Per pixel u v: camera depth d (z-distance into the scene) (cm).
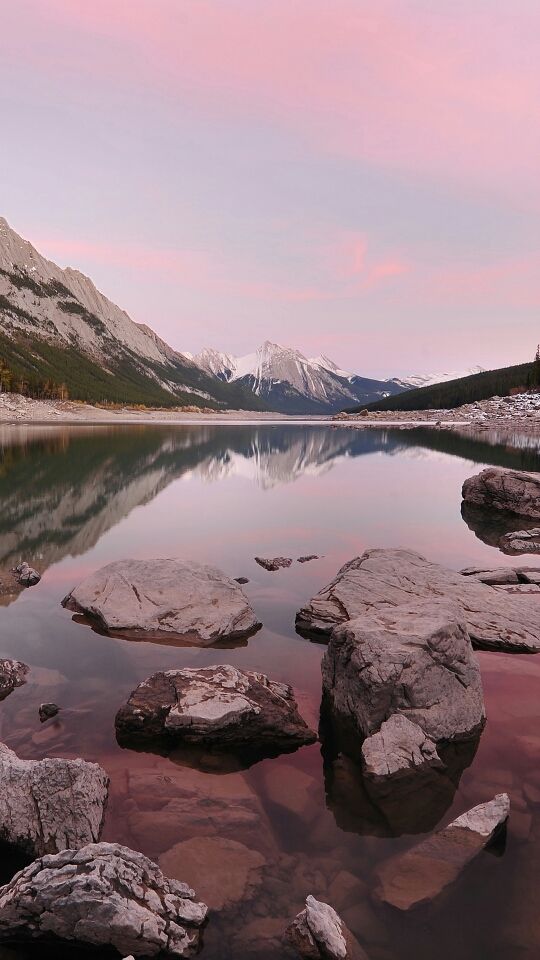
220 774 710
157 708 808
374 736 747
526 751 753
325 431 10719
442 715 788
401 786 682
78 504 2678
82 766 638
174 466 4403
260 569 1647
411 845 578
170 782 681
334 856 562
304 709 875
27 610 1278
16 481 3353
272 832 597
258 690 866
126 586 1291
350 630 884
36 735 782
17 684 928
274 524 2319
